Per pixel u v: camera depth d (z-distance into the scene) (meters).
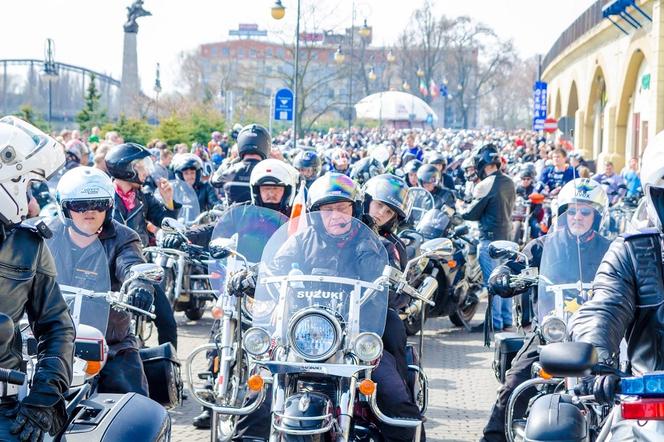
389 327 6.17
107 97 72.62
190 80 91.44
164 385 6.25
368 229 5.84
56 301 4.41
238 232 7.49
